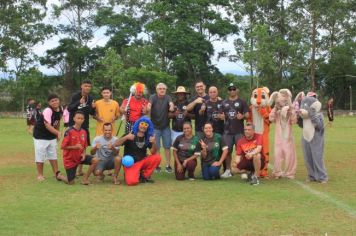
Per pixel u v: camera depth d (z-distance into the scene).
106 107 11.23
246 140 10.27
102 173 10.25
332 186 9.60
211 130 10.52
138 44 64.19
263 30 54.06
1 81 61.59
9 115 58.31
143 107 11.32
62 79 67.81
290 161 10.65
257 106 10.60
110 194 8.84
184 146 10.48
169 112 11.64
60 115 10.57
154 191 9.12
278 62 60.06
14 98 62.25
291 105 10.52
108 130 10.12
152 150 10.22
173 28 56.03
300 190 9.16
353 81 60.69
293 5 58.81
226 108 10.98
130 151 10.14
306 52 57.72
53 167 10.56
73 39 65.44
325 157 14.17
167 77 54.25
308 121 10.13
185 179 10.58
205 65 60.09
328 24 58.50
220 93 60.12
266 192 8.96
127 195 8.74
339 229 6.43
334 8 57.34
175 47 56.47
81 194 8.84
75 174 10.17
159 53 58.94
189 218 7.04
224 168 11.21
